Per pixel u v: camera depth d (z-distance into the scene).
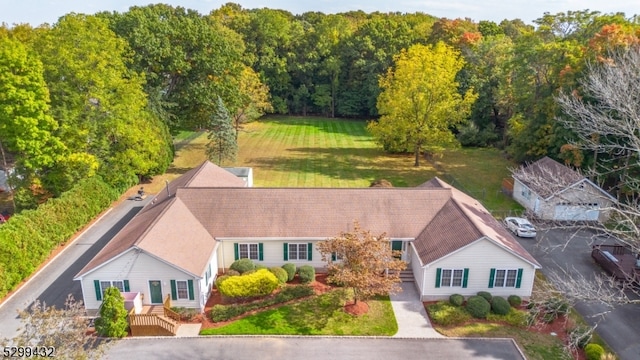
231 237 29.16
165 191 35.72
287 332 23.83
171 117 54.28
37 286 28.12
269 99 84.88
